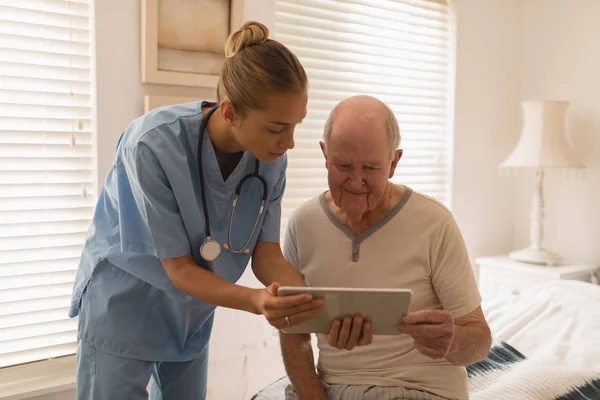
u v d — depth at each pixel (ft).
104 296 4.65
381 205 4.51
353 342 3.74
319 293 3.50
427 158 10.39
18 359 6.70
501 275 9.92
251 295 3.84
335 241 4.58
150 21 6.85
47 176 6.66
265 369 8.55
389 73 9.75
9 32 6.37
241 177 4.59
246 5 7.83
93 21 6.67
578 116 10.23
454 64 10.34
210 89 7.56
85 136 6.86
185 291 4.17
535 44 10.86
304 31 8.73
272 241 4.88
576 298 7.52
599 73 9.89
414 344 4.23
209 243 4.36
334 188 4.31
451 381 4.38
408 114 10.09
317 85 8.95
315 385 4.55
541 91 10.85
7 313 6.53
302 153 8.82
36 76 6.53
